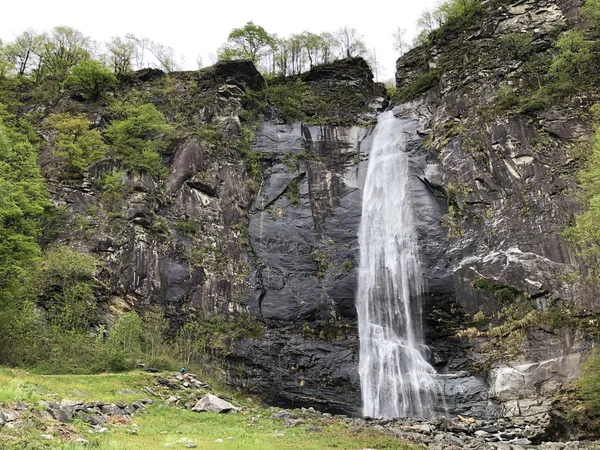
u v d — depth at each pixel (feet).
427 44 188.03
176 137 144.87
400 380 110.83
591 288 98.73
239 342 115.24
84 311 104.63
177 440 54.85
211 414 74.49
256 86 173.88
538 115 125.29
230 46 206.49
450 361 110.01
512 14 161.48
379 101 187.42
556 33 149.07
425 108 161.48
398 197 138.62
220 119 156.56
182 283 119.34
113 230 120.26
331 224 140.36
